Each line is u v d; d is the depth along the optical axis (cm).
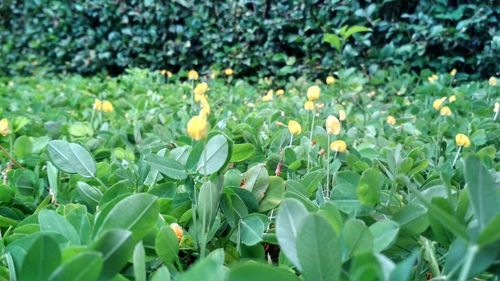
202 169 26
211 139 27
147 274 22
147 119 62
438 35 113
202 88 53
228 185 28
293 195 25
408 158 30
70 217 23
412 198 28
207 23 142
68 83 119
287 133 46
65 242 21
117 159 43
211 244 25
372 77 110
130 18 154
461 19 116
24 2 168
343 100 83
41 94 96
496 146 50
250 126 51
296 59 134
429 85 90
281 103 80
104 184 33
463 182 36
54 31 164
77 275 14
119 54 156
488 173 16
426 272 22
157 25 151
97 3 156
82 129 55
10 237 24
